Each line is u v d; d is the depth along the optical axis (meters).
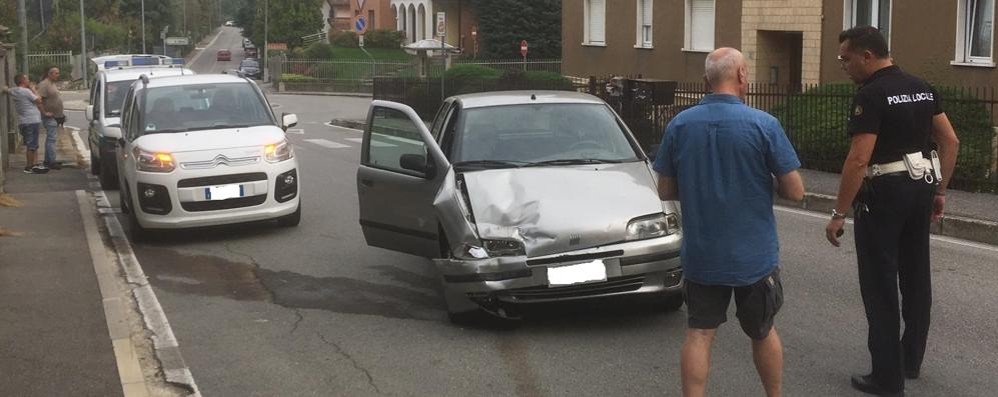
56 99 18.03
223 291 8.45
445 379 5.94
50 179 16.66
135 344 6.84
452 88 31.91
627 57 29.53
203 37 139.75
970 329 6.73
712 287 4.62
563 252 6.46
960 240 10.12
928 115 5.27
